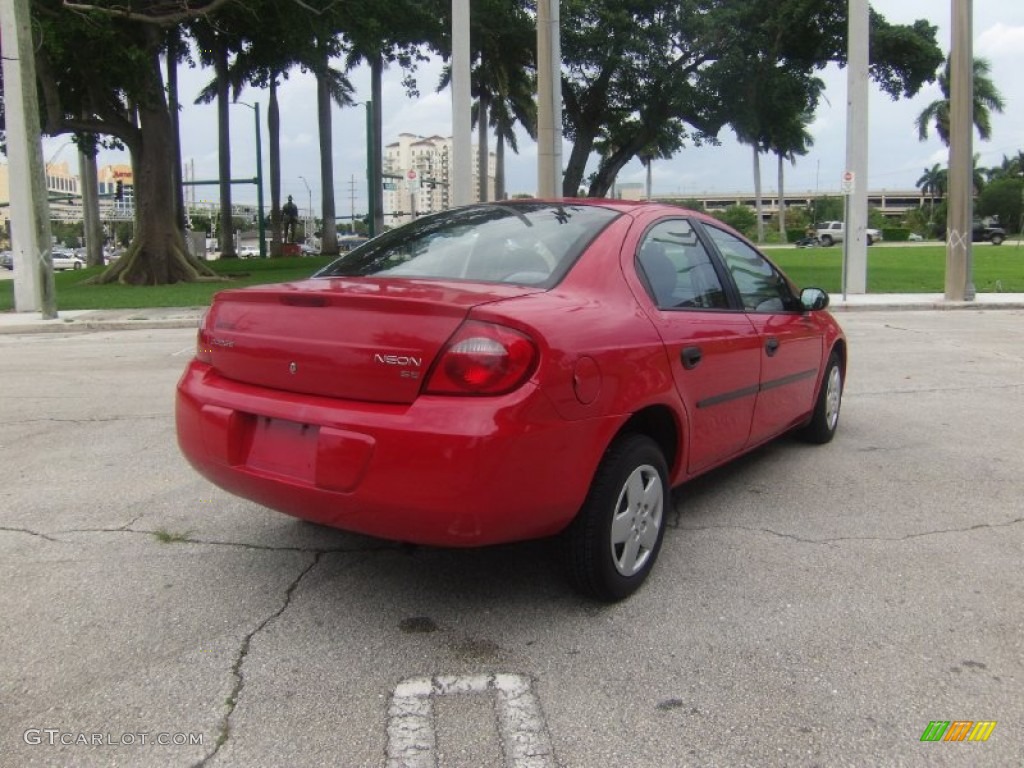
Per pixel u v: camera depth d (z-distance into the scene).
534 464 2.87
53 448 5.73
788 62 27.86
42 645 3.02
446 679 2.82
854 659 2.96
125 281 25.50
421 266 3.72
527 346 2.86
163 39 26.27
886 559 3.84
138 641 3.06
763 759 2.41
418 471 2.79
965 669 2.90
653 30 26.39
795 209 124.81
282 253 52.38
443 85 45.78
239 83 47.88
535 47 28.38
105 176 135.12
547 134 16.88
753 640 3.09
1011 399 7.52
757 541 4.05
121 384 8.27
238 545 3.99
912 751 2.45
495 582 3.59
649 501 3.50
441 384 2.84
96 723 2.56
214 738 2.49
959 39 17.14
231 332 3.39
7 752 2.42
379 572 3.69
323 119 46.69
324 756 2.41
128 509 4.47
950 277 17.81
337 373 3.02
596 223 3.78
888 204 150.88
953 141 17.47
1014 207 87.19
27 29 15.45
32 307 16.98
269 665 2.90
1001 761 2.41
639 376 3.31
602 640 3.08
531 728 2.54
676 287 3.91
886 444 5.91
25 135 15.27
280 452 3.15
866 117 19.30
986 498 4.72
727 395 4.06
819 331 5.38
